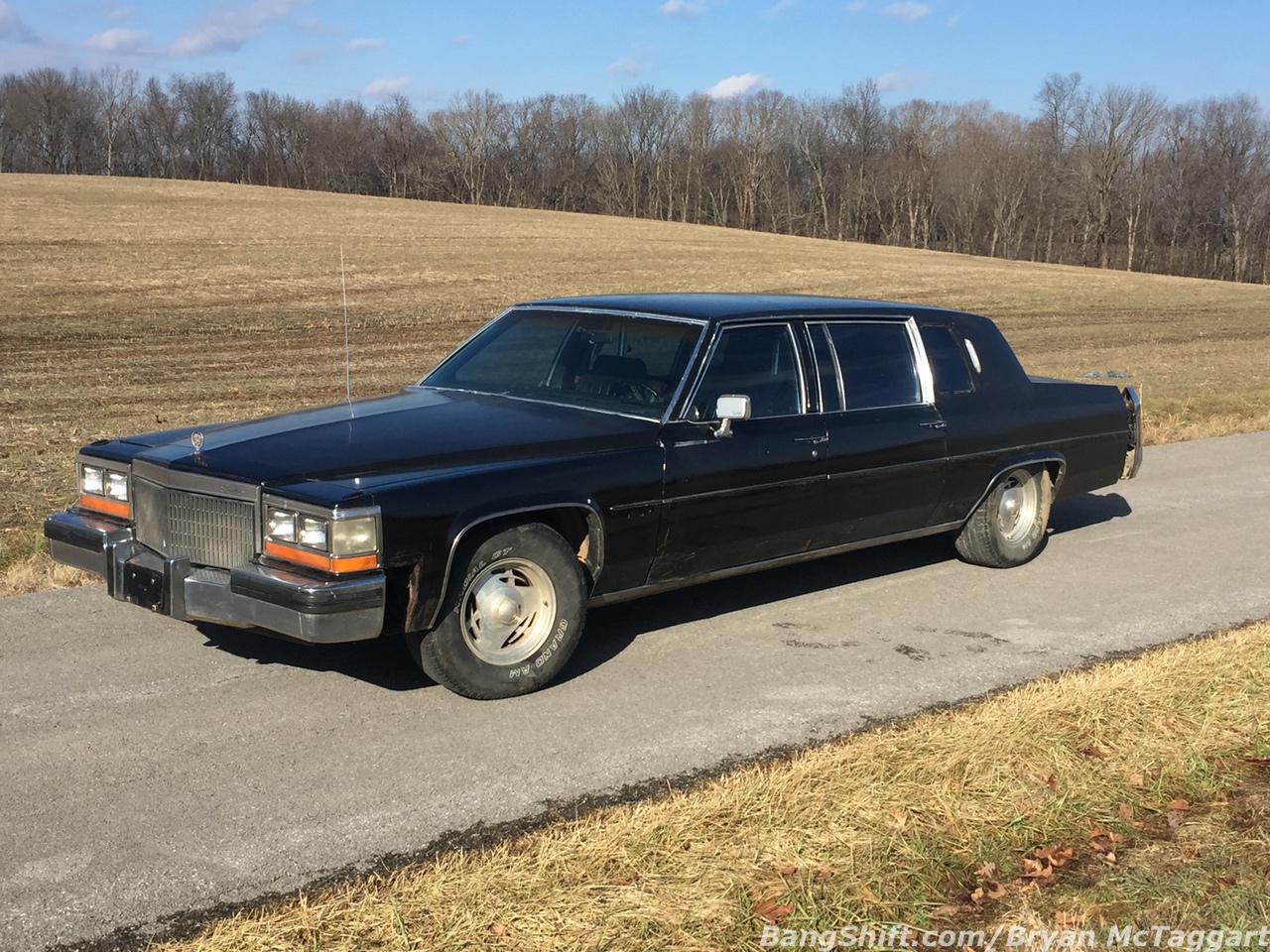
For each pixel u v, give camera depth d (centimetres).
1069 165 10919
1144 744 424
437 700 472
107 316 2642
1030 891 328
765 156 11875
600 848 339
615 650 543
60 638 535
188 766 406
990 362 683
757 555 564
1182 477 1042
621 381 547
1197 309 4231
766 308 579
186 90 12750
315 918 305
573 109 12225
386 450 463
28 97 12669
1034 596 649
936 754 410
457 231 5631
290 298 3119
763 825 355
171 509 460
